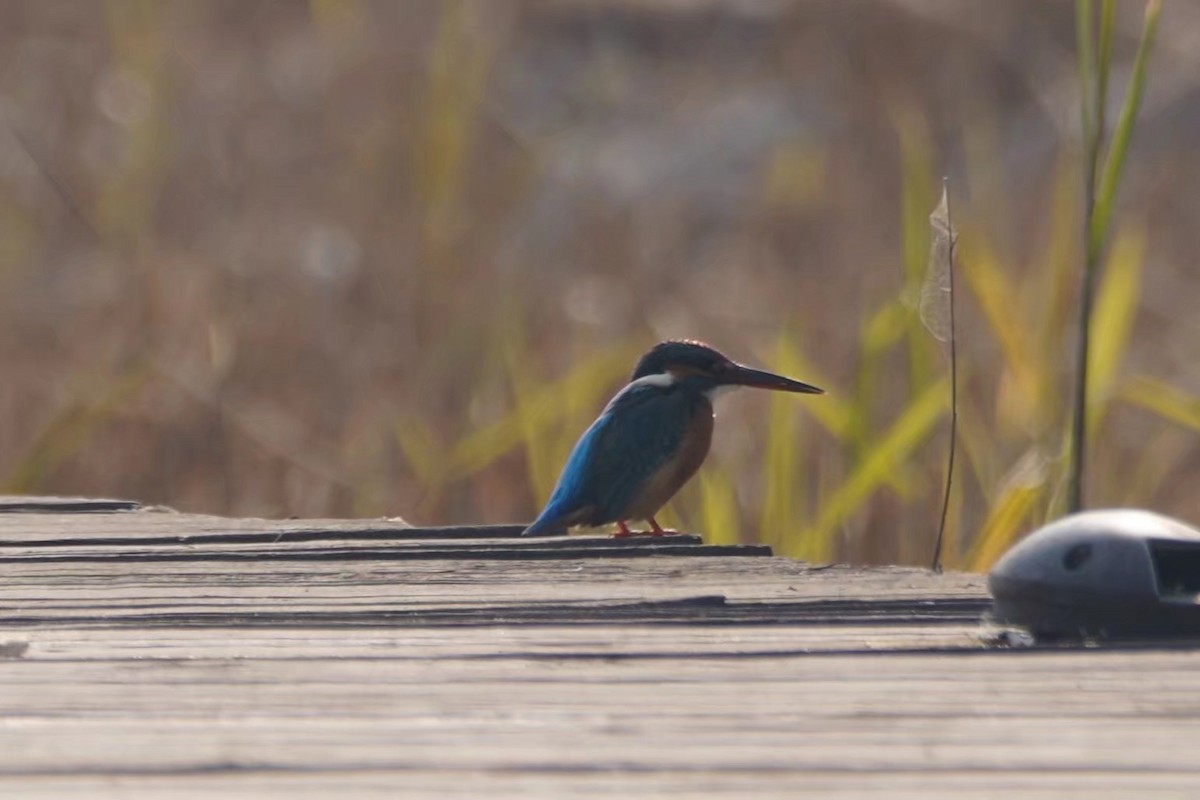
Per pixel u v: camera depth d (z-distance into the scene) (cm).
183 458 1251
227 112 1716
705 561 669
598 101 2347
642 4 2755
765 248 1627
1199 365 1362
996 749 369
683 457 981
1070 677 442
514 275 1449
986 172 1689
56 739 377
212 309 1359
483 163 1591
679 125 2264
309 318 1356
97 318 1362
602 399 1282
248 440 1252
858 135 2033
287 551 691
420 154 1464
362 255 1416
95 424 1256
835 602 568
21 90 1681
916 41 2367
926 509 1091
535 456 1102
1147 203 1805
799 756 363
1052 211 1507
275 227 1517
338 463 1245
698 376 1005
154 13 1762
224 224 1534
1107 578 484
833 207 1684
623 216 1694
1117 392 1041
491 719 397
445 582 620
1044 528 508
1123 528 493
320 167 1642
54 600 582
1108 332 1049
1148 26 835
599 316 1420
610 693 426
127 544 721
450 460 1171
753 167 2097
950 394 888
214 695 424
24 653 484
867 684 436
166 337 1350
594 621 540
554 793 333
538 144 1753
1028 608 496
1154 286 1550
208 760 357
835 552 1094
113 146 1608
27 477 1183
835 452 1156
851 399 1215
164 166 1587
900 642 498
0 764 355
